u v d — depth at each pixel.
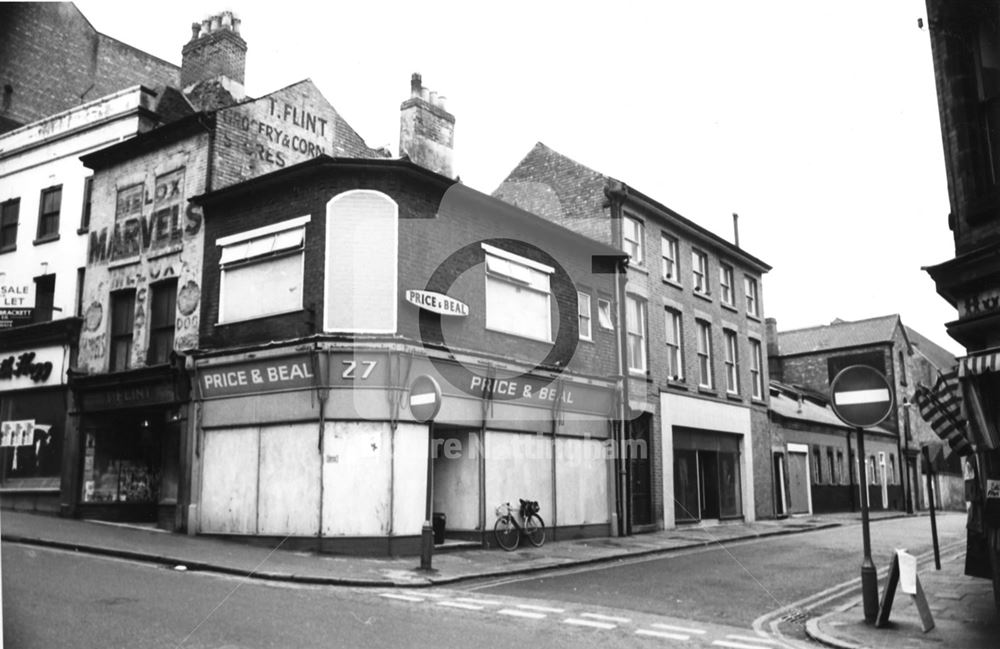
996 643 8.44
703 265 26.84
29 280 21.34
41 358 20.23
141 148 19.22
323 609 9.02
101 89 24.22
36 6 21.86
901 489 39.75
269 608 8.86
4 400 20.94
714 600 11.29
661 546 17.91
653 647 8.08
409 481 14.96
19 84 22.64
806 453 32.31
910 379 42.41
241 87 19.78
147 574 10.85
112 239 19.39
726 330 27.61
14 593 8.62
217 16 19.88
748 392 28.06
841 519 29.81
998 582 8.69
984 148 9.42
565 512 19.00
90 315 19.47
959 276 9.16
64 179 21.27
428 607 9.71
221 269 17.05
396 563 13.56
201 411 16.61
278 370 15.34
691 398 24.52
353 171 15.69
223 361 16.14
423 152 20.45
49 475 19.59
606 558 15.59
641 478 21.98
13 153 22.39
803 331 44.56
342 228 15.49
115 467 18.91
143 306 18.38
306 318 15.30
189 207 17.94
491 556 15.23
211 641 7.16
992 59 9.66
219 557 12.86
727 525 24.84
